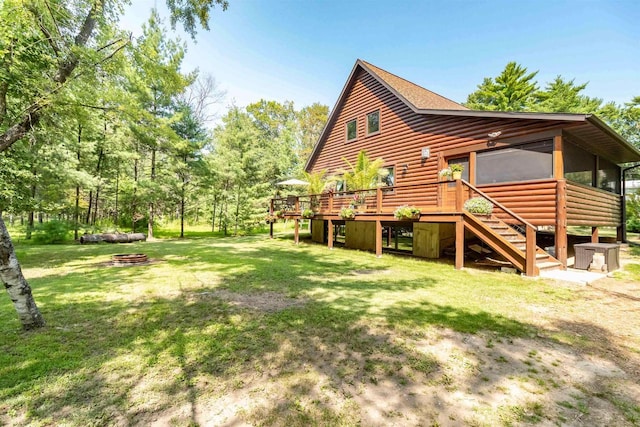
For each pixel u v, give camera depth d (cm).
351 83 1434
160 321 378
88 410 209
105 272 698
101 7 547
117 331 345
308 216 1330
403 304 454
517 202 829
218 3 652
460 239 758
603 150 970
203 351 298
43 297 479
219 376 255
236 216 2152
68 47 544
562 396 233
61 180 1348
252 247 1279
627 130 2297
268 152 2614
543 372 267
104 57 575
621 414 212
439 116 1043
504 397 231
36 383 238
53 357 280
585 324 379
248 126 2336
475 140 936
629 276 646
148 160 2072
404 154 1170
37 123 639
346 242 1336
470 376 259
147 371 261
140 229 2355
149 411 209
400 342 323
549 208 761
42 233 1439
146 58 651
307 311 419
